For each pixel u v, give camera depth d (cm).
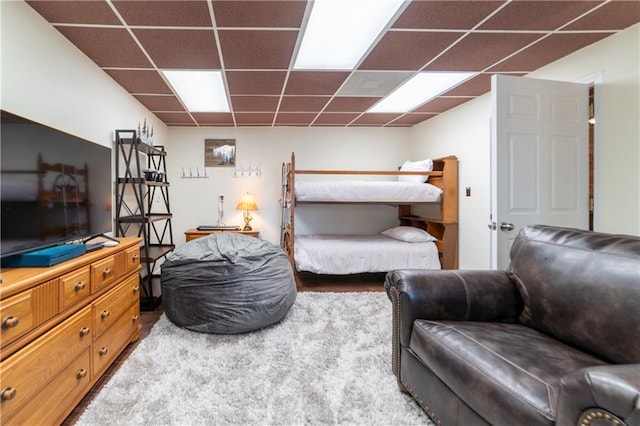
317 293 340
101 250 185
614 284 125
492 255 236
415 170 429
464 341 132
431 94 350
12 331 113
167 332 242
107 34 214
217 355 206
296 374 185
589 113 244
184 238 473
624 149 221
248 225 466
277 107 387
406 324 163
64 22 199
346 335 237
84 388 157
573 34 225
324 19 202
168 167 468
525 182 232
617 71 224
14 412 112
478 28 216
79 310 155
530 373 108
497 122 227
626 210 221
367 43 234
